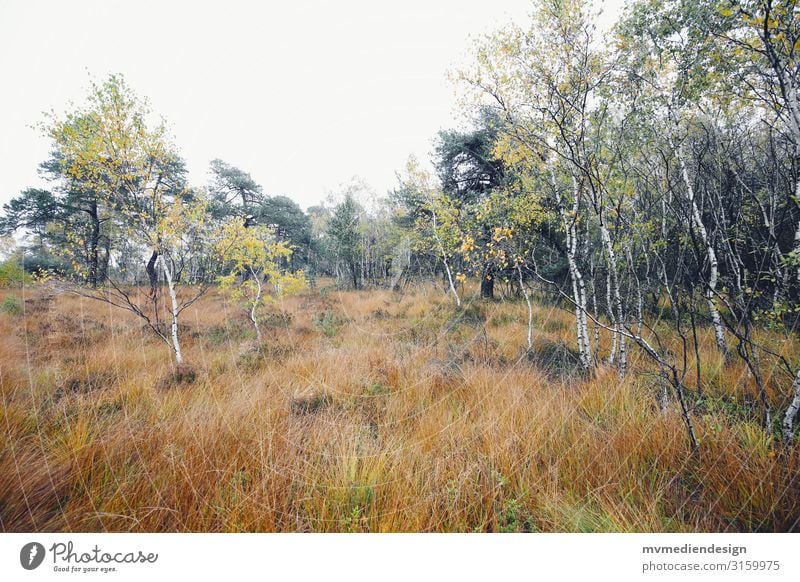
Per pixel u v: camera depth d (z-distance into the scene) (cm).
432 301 1045
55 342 582
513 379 410
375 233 1579
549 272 775
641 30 376
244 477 246
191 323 779
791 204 363
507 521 216
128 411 343
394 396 386
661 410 311
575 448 269
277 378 441
